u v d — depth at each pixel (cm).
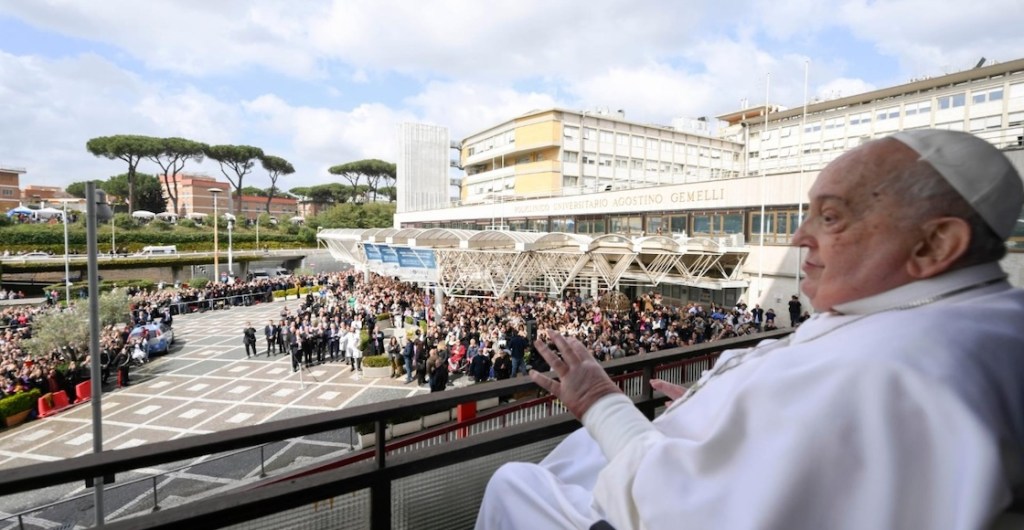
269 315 3822
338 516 182
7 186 9406
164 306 3453
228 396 1891
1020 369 88
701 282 2795
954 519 75
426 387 1939
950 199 97
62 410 1797
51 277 5631
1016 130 1681
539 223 4625
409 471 193
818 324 118
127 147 9125
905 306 102
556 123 5650
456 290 2944
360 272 5306
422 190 7775
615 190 3731
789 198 2647
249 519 161
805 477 87
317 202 12631
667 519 102
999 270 104
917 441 81
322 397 1850
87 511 1048
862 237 106
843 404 88
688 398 143
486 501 173
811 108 4766
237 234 7944
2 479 130
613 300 2489
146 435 1576
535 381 156
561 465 184
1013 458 81
